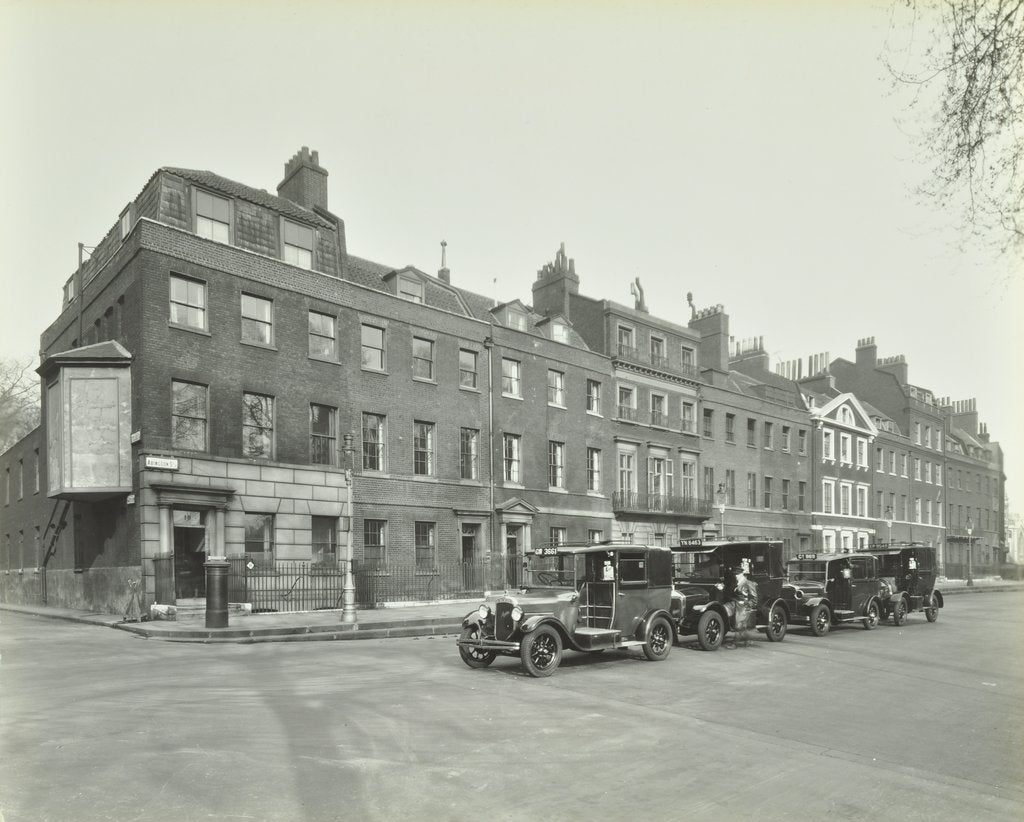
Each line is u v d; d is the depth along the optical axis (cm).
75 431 2139
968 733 932
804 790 691
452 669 1313
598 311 3841
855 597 2142
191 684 1106
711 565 1817
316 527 2506
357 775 685
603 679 1261
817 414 5141
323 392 2552
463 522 2952
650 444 3916
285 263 2483
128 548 2134
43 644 1577
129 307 2212
